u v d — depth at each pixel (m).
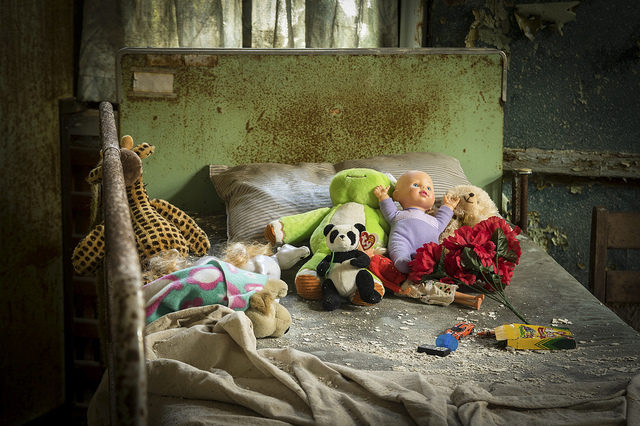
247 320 1.78
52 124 4.06
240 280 2.02
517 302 2.31
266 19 3.69
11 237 3.84
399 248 2.40
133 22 3.76
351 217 2.55
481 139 3.36
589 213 3.86
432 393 1.55
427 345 1.94
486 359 1.87
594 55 3.64
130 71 3.23
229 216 2.91
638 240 3.02
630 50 3.62
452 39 3.71
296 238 2.66
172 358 1.72
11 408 4.02
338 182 2.65
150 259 2.23
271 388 1.61
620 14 3.59
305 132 3.31
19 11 3.71
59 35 4.02
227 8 3.70
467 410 1.46
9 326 3.92
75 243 4.30
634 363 1.82
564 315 2.20
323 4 3.63
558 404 1.52
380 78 3.28
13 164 3.79
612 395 1.56
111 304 1.00
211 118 3.28
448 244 2.28
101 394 1.65
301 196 2.87
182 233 2.59
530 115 3.75
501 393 1.60
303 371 1.64
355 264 2.22
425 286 2.29
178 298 1.96
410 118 3.32
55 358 4.33
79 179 4.24
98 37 3.82
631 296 3.03
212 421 1.45
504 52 3.42
